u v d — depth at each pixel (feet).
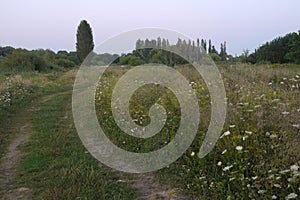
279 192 9.84
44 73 87.25
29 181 13.61
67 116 29.01
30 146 19.15
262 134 13.23
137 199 11.68
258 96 18.16
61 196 11.72
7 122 26.63
